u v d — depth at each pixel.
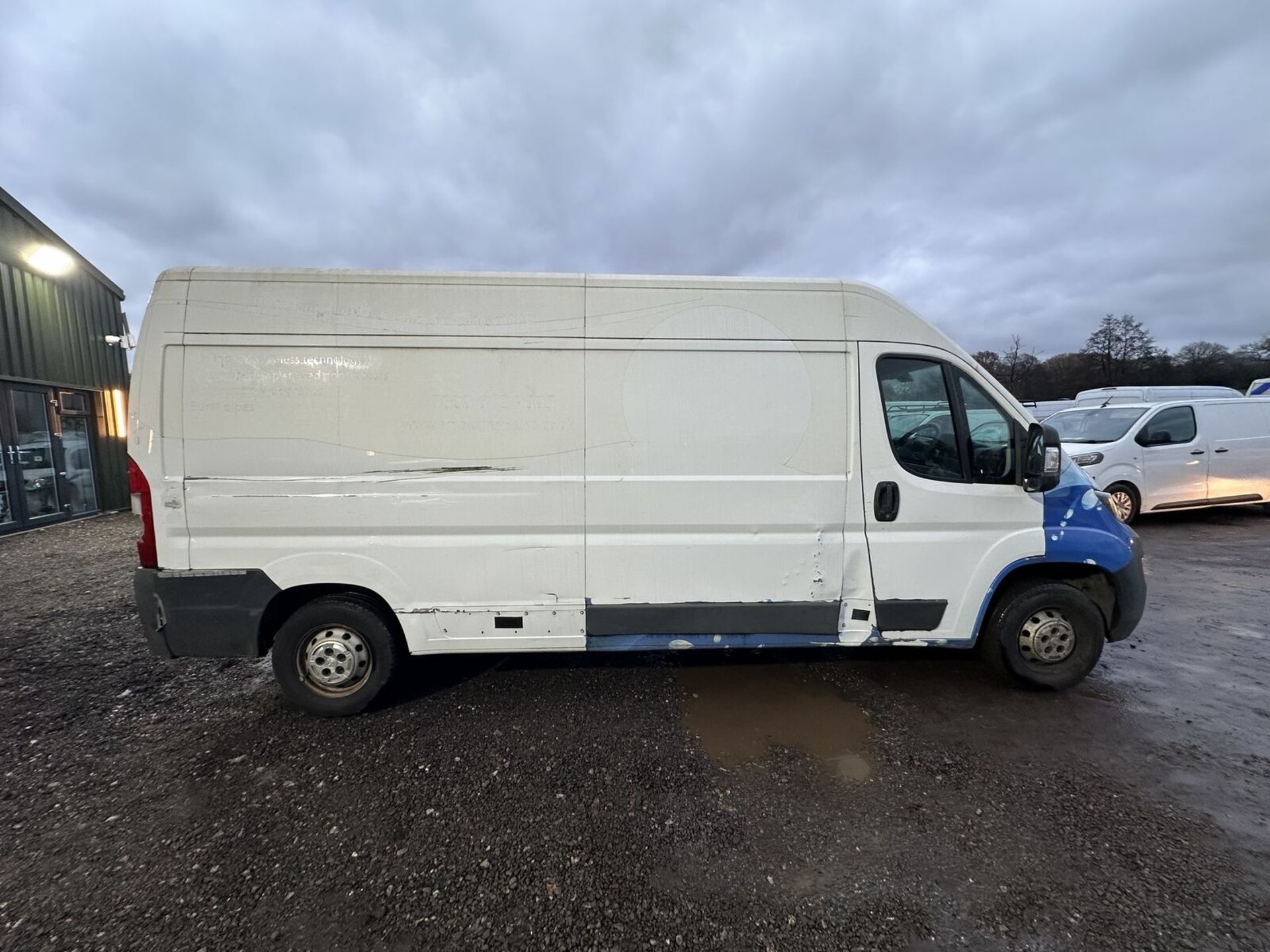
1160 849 2.38
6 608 5.57
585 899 2.15
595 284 3.33
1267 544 7.82
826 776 2.88
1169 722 3.36
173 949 1.95
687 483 3.38
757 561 3.46
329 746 3.16
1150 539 8.16
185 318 3.18
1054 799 2.70
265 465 3.22
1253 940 1.96
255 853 2.38
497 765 2.98
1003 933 2.00
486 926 2.04
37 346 10.02
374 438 3.25
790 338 3.40
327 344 3.22
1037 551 3.50
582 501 3.36
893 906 2.12
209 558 3.26
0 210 9.25
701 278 3.38
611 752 3.09
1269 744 3.14
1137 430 8.61
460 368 3.28
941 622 3.55
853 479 3.43
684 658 4.24
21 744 3.20
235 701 3.68
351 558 3.31
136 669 4.15
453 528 3.34
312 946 1.96
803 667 4.09
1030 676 3.63
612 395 3.33
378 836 2.48
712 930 2.02
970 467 3.50
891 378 3.46
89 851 2.40
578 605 3.42
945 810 2.62
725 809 2.64
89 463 11.43
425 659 4.24
